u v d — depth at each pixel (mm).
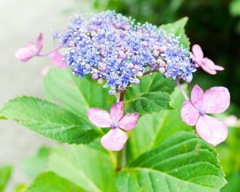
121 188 462
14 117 429
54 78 544
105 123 395
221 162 743
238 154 733
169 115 536
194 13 1171
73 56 408
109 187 547
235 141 732
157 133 535
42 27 2152
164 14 1065
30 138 1386
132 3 1045
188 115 395
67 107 527
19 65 1821
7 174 617
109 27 429
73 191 523
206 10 1171
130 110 413
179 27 489
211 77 1161
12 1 2455
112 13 448
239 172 756
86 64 400
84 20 444
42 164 677
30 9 2338
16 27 2162
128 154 518
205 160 432
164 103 411
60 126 435
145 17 1065
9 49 1958
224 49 1259
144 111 410
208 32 1217
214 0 1121
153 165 460
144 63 408
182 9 1146
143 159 469
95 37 416
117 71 396
